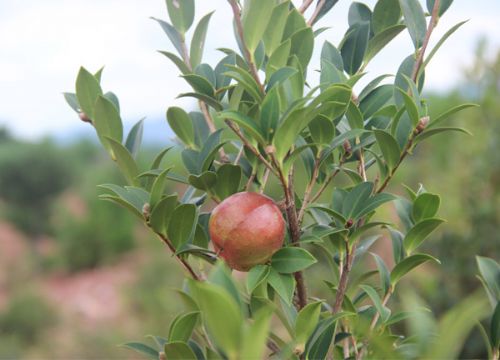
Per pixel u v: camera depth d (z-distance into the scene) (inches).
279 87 61.5
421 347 33.5
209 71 66.6
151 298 474.9
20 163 810.2
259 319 32.3
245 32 61.0
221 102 65.6
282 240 56.1
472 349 193.9
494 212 221.0
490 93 239.5
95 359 416.8
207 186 65.2
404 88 69.1
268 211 55.2
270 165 56.2
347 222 61.7
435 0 66.6
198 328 65.7
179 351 51.1
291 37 65.3
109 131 71.2
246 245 54.1
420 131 60.1
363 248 74.6
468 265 219.9
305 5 71.2
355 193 62.7
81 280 597.0
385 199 61.4
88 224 637.9
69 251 631.8
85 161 969.5
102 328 452.8
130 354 418.3
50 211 786.8
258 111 65.0
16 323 459.8
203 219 68.6
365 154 75.2
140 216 62.5
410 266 66.3
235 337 33.2
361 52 72.2
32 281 574.2
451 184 236.4
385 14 73.5
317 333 55.2
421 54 66.0
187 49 75.2
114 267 620.1
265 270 55.0
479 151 233.8
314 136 62.6
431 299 218.5
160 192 59.6
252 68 61.6
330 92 51.4
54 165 826.8
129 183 70.0
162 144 851.4
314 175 63.3
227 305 32.4
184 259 61.7
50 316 474.0
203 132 79.7
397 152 62.1
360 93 68.9
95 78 71.9
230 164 64.5
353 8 77.7
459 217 223.9
